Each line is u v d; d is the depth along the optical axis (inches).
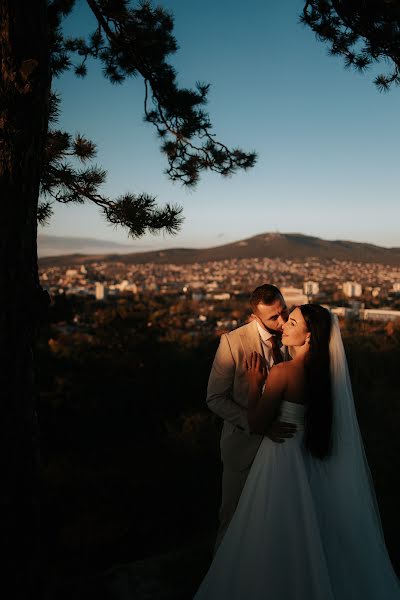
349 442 94.0
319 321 93.2
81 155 147.1
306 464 93.6
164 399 463.8
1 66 81.4
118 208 135.9
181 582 118.5
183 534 221.8
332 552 90.4
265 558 88.2
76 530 213.3
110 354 497.7
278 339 112.9
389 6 142.0
